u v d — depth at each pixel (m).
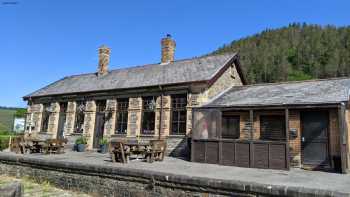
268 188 5.95
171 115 15.09
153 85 15.50
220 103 12.99
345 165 9.62
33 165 10.59
